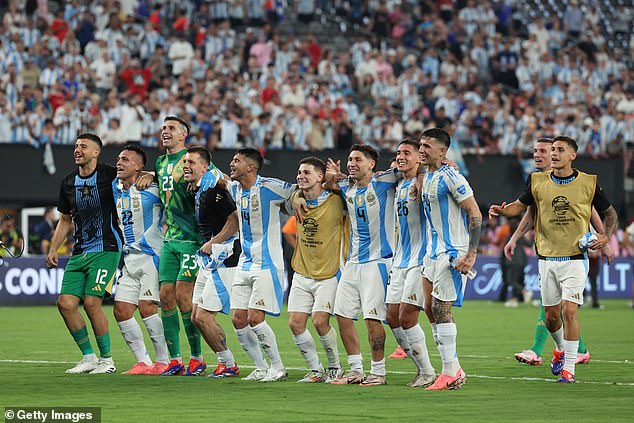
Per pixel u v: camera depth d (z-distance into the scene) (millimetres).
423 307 16594
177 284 17844
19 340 25156
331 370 16938
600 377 17906
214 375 17734
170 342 18078
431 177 15875
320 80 49781
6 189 40344
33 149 40812
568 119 50500
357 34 56094
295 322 16797
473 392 15586
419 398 14789
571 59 55688
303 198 16625
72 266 18297
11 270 38125
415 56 53094
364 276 16391
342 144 45344
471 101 49750
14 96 42094
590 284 43531
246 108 44438
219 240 17125
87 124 42094
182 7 50781
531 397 15000
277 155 43750
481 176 46781
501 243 42594
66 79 43594
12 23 44906
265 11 53250
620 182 49188
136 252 18203
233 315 17250
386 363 20266
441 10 55844
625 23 62062
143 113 42844
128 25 47625
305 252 16781
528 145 48312
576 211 17172
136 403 14156
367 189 16266
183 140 18141
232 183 17297
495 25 56594
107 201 18172
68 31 45344
